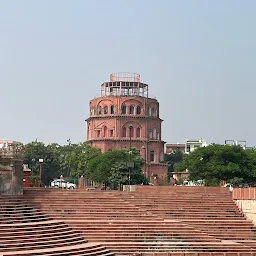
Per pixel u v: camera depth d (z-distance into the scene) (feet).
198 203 206.49
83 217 181.68
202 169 305.12
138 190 216.33
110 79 481.87
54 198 187.42
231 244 168.76
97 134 474.08
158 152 475.31
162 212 197.88
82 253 146.41
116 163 329.11
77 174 419.13
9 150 187.93
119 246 161.27
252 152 323.98
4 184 186.19
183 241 171.01
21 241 143.43
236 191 208.95
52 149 475.72
